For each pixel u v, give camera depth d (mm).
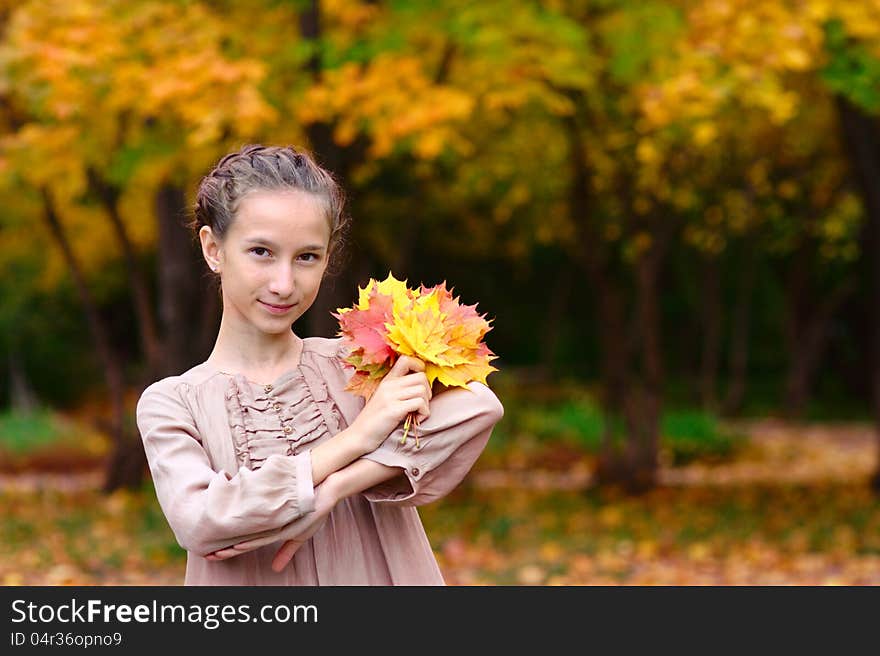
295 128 10578
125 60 9422
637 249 15812
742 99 9453
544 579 8930
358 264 18469
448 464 2496
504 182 17438
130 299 33812
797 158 19312
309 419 2619
